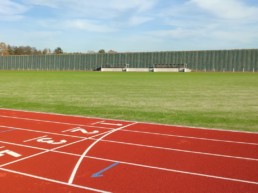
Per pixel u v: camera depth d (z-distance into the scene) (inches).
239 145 289.4
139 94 763.4
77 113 476.1
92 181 204.2
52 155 259.1
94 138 315.9
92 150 273.7
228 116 447.5
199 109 515.8
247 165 235.8
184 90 873.5
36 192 186.7
